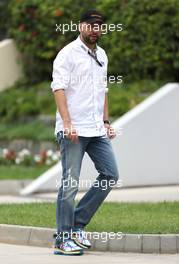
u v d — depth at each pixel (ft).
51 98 152.87
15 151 148.66
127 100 144.77
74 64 69.21
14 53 161.99
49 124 148.46
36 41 156.66
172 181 125.29
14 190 121.19
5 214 86.07
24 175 131.13
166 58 147.84
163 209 89.86
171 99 124.77
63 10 152.46
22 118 153.17
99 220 81.15
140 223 79.10
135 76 149.59
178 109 125.70
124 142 120.57
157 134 123.75
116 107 143.54
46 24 154.81
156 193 113.60
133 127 121.39
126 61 148.56
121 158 120.37
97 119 70.18
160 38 147.23
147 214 85.61
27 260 67.87
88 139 69.82
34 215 85.20
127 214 85.61
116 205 93.50
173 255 71.61
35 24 156.56
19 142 148.36
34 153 145.79
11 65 161.68
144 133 122.42
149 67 148.36
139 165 122.21
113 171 70.54
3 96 157.99
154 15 147.13
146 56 147.74
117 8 148.25
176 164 125.80
